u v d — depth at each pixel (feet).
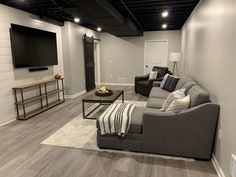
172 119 7.47
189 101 8.00
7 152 8.47
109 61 26.94
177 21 19.24
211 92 8.50
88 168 7.22
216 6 7.91
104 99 12.47
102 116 8.54
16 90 12.82
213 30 8.34
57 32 17.66
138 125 7.98
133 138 8.16
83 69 21.77
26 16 13.62
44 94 15.37
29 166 7.38
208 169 7.09
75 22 18.90
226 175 6.12
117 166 7.33
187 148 7.60
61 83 18.57
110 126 8.20
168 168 7.16
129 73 26.58
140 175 6.77
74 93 19.65
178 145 7.66
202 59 10.65
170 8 14.01
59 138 9.80
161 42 24.89
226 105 6.30
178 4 12.92
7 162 7.68
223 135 6.50
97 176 6.74
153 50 25.34
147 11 14.94
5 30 11.87
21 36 12.84
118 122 8.13
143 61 25.79
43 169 7.18
